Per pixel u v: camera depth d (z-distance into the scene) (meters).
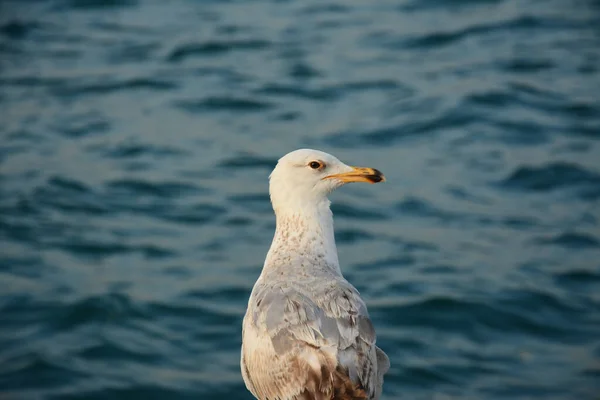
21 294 18.67
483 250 19.56
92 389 16.05
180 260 19.64
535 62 28.89
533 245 19.70
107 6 35.72
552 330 17.30
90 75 29.47
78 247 20.23
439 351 16.75
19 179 23.05
